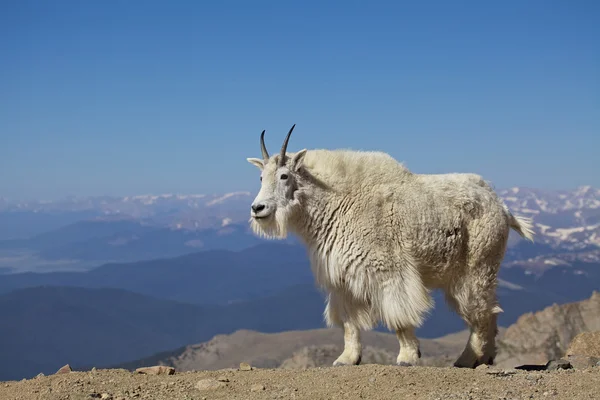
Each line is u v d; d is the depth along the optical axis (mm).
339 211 4027
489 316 4027
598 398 2977
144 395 3260
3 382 3566
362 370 3480
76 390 3299
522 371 3463
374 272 3916
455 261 3992
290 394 3211
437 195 4004
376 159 4152
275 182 4137
